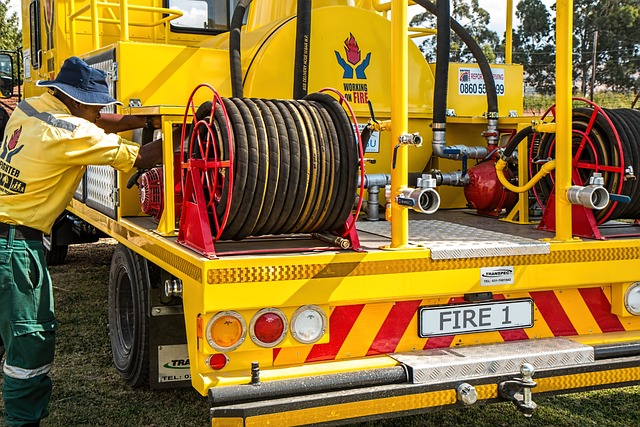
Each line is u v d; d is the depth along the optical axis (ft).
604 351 10.62
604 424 12.67
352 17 15.58
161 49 14.19
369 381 9.46
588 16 111.86
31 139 11.13
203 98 14.60
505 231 12.61
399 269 10.03
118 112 14.02
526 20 96.17
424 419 12.92
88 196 17.60
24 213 11.18
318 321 9.73
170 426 12.60
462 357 10.07
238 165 9.45
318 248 10.07
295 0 16.67
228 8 21.26
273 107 10.10
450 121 16.42
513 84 18.34
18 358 11.25
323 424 9.05
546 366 10.28
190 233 10.44
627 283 11.41
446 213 16.01
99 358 16.33
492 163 15.14
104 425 12.60
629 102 102.17
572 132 12.48
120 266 14.24
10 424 11.39
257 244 10.77
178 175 12.19
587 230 11.61
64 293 22.41
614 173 11.79
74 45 18.58
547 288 10.97
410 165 16.74
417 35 19.39
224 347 9.22
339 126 10.17
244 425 8.66
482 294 10.70
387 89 15.98
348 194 10.09
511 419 12.94
